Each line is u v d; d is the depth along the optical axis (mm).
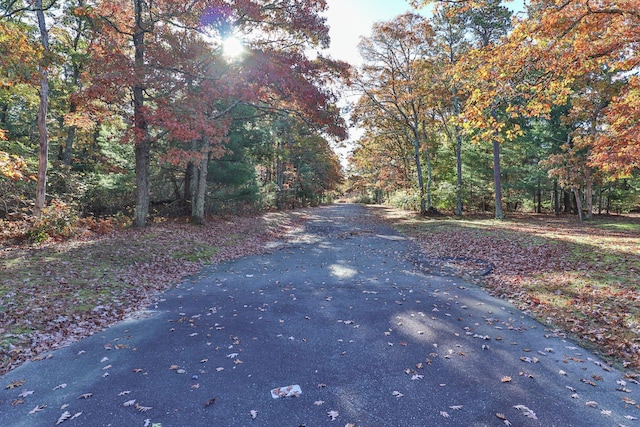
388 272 9477
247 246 13680
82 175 17641
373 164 36469
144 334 5273
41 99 12617
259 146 21969
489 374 4059
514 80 7363
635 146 9414
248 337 5145
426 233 16891
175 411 3355
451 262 10703
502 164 26328
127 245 10398
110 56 11234
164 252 10492
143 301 6945
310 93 13891
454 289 7820
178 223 15797
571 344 4953
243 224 18812
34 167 14867
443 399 3549
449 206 27250
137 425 3141
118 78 10617
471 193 27594
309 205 49250
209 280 8664
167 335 5227
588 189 20609
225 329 5461
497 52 7105
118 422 3184
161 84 12227
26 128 21859
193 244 12062
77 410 3359
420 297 7180
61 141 21922
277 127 24406
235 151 19344
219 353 4617
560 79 7395
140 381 3902
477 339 5090
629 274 7523
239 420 3225
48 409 3379
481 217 24141
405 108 25906
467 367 4234
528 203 34125
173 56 12680
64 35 17188
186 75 13148
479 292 7645
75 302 6246
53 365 4281
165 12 13305
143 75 11359
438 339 5074
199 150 16156
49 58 8797
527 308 6531
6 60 7930
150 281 8203
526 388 3756
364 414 3307
